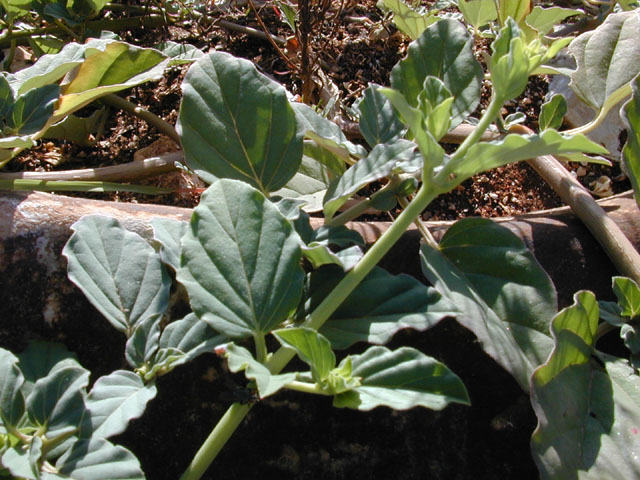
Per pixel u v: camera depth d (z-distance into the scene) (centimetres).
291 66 31
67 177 27
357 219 29
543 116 24
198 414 20
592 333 18
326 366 15
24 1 31
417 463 20
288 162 19
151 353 17
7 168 30
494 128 28
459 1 29
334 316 17
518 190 31
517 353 17
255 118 19
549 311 17
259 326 16
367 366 15
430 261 18
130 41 37
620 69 24
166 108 34
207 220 16
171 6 36
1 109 22
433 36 21
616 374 18
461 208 30
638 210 22
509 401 20
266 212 17
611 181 32
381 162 18
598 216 21
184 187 30
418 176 22
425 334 20
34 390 15
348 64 36
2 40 33
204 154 19
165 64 25
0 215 20
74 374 15
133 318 18
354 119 32
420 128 14
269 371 15
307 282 18
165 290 18
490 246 19
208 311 16
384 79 36
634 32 25
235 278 16
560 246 21
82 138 31
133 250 18
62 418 15
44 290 19
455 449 20
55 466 15
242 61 19
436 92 17
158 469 19
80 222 19
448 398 14
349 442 20
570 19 39
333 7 38
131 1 38
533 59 15
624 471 16
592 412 17
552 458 16
